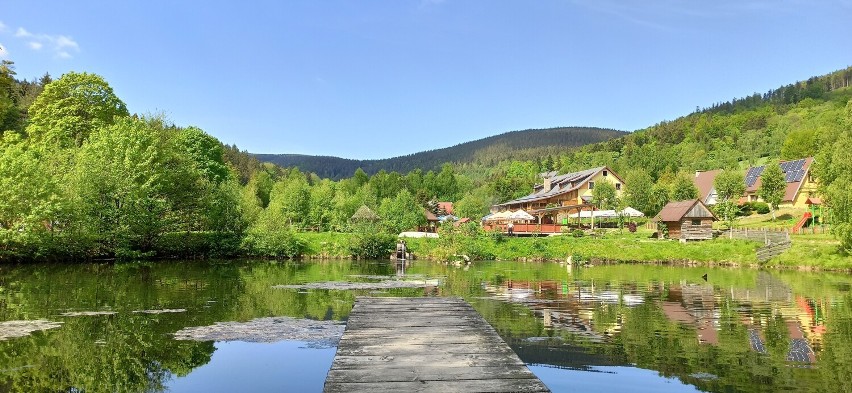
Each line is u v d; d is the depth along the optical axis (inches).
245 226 1734.7
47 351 430.6
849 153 1359.5
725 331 519.5
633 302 718.5
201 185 1688.0
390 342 328.5
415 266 1408.7
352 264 1472.7
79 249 1322.6
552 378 367.6
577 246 1632.6
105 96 2004.2
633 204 2699.3
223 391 341.1
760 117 6348.4
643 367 392.8
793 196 2645.2
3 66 1509.6
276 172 6323.8
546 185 3356.3
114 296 751.7
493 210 3641.7
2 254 1203.2
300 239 1726.1
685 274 1173.7
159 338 482.9
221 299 730.2
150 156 1502.2
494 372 256.2
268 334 503.2
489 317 599.5
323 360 413.7
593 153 6215.6
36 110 1925.4
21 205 1187.9
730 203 2504.9
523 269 1317.7
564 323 561.9
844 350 442.6
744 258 1430.9
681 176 2898.6
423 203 3494.1
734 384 353.4
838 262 1282.0
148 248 1521.9
